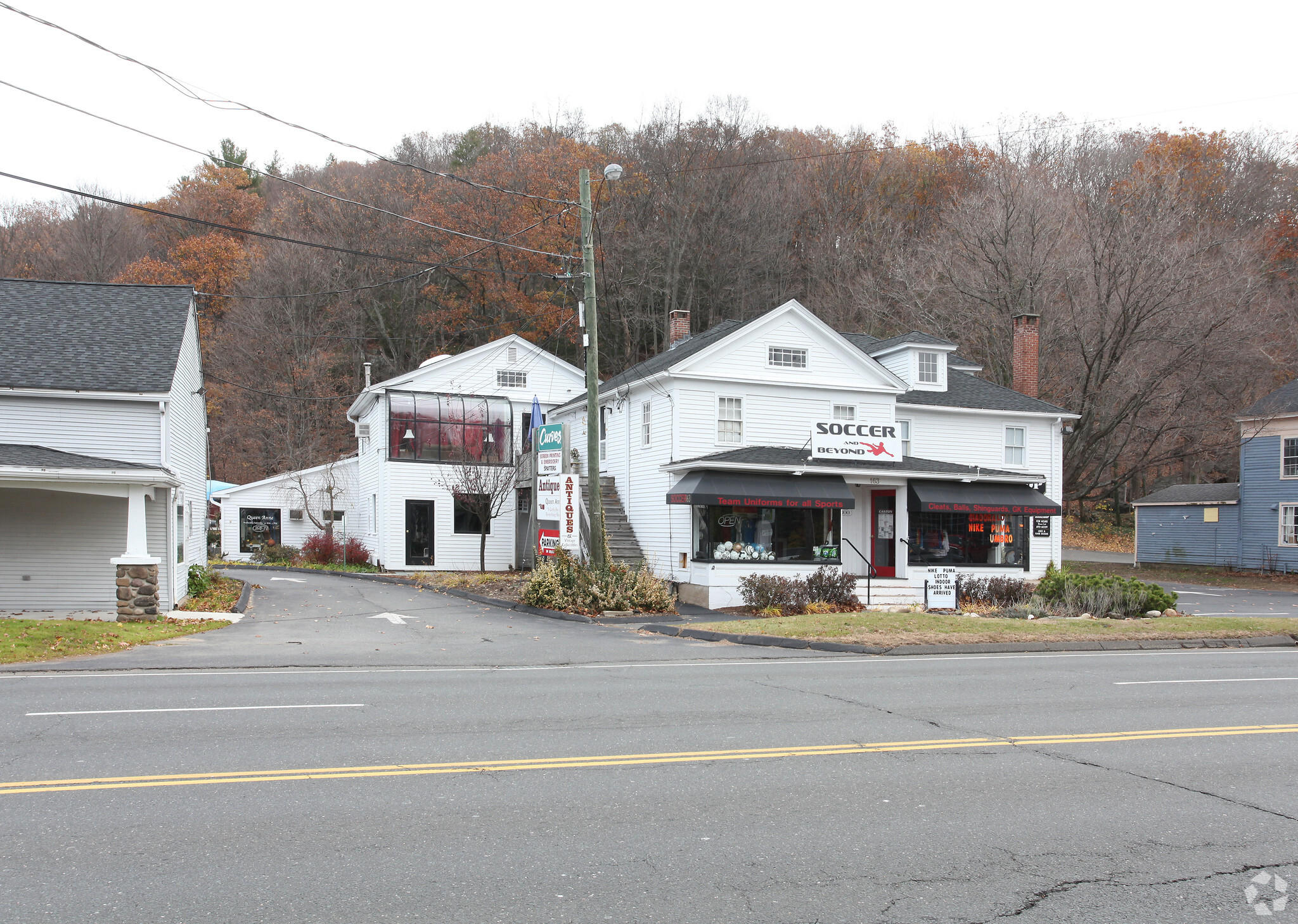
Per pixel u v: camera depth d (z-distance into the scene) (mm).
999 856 5555
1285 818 6352
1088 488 41969
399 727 8820
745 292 53062
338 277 54656
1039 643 16078
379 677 12242
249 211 57125
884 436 26844
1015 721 9438
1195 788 7055
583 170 22094
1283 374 46531
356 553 37812
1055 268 39938
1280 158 52469
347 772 7145
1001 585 24000
